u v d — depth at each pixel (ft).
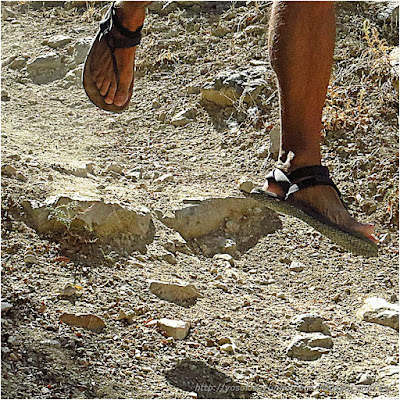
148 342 19.06
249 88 33.88
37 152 27.94
